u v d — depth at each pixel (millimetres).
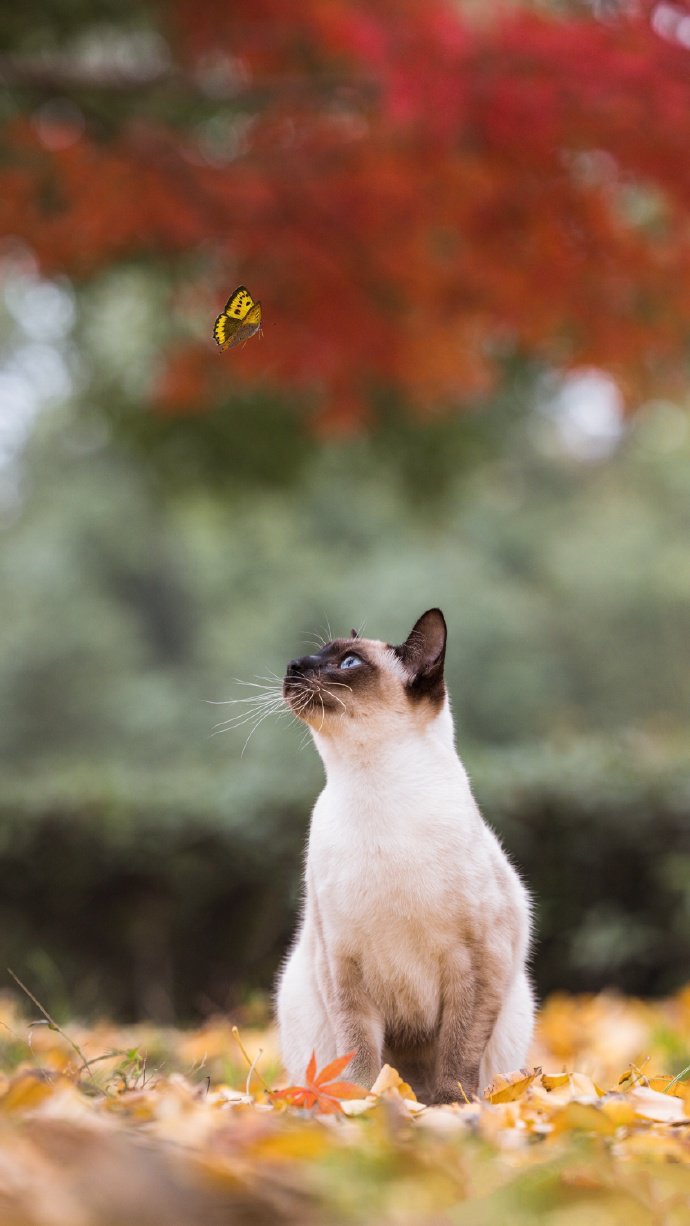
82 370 19672
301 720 5234
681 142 9367
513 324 11375
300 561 31188
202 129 12453
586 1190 2941
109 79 11633
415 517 22219
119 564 35719
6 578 34594
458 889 4797
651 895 9562
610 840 9555
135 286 17906
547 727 28594
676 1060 6539
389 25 9523
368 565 31156
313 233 10578
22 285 15906
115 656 34094
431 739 5094
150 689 32531
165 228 10773
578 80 9133
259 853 10141
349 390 12859
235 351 11750
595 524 34969
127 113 11891
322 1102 3828
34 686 33594
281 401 15805
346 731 5047
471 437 19172
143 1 11414
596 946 9398
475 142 9656
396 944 4844
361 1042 4836
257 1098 4566
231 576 33000
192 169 10422
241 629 31125
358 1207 2787
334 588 30141
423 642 5238
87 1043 6363
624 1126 3584
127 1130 3201
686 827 9422
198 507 21984
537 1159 3197
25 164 10609
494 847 5141
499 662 29609
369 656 5176
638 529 34062
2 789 10883
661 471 35594
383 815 4898
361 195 10203
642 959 9555
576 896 9617
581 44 9156
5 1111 3418
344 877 4855
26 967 10359
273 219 10477
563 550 33719
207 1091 4328
